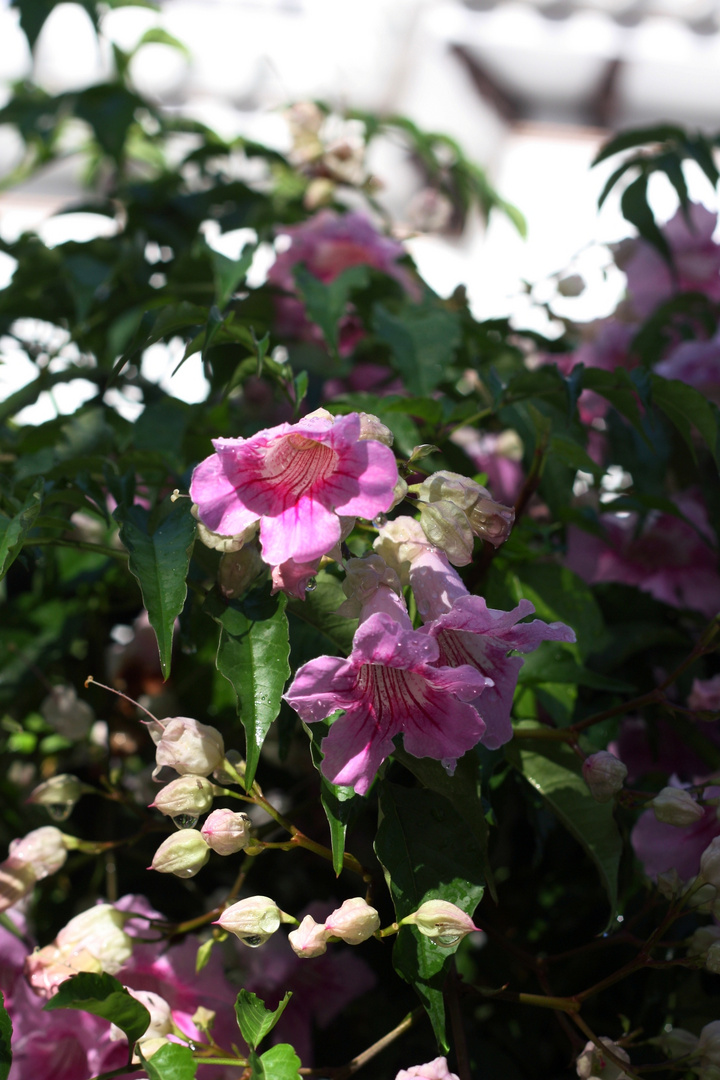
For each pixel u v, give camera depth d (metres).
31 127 1.35
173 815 0.78
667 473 1.04
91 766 0.99
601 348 1.20
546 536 0.93
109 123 1.31
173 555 0.77
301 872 0.95
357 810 0.77
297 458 0.76
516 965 0.91
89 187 1.77
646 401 0.85
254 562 0.77
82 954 0.81
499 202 1.53
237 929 0.76
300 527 0.74
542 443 0.85
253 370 0.89
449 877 0.77
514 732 0.83
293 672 0.80
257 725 0.76
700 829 0.85
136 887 0.96
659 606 0.97
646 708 0.93
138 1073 0.80
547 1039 0.92
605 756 0.80
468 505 0.76
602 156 1.18
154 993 0.82
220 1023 0.83
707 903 0.78
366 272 1.01
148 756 1.01
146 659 1.00
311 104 1.44
